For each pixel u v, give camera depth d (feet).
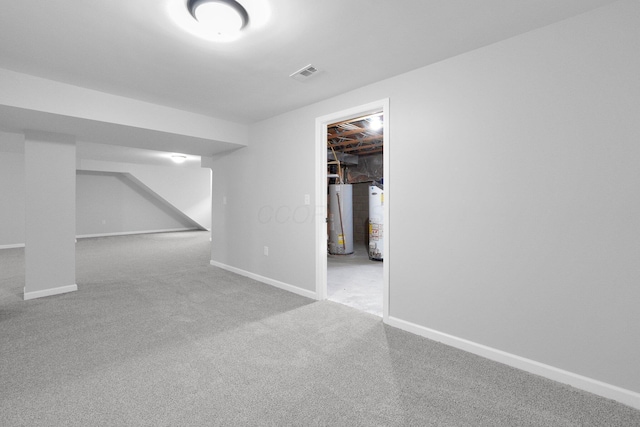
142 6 5.17
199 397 5.27
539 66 5.95
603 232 5.37
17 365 6.22
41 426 4.55
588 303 5.52
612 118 5.25
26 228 10.27
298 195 11.15
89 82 8.57
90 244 23.77
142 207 31.78
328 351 6.91
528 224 6.15
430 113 7.51
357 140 17.93
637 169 5.05
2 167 21.48
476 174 6.81
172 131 10.98
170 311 9.32
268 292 11.39
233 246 14.64
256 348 7.03
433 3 5.13
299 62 7.35
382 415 4.85
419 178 7.75
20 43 6.43
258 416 4.81
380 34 6.12
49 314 8.99
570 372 5.71
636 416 4.86
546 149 5.90
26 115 8.66
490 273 6.64
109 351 6.83
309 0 5.01
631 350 5.15
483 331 6.77
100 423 4.63
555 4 5.20
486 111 6.63
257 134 12.93
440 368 6.23
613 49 5.21
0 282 12.50
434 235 7.51
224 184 15.26
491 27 5.90
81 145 18.29
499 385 5.66
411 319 8.00
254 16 5.47
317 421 4.72
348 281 13.20
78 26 5.78
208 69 7.73
